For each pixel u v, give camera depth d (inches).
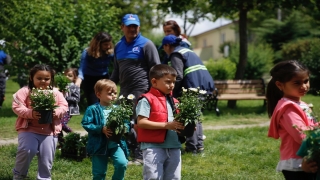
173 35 327.3
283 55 1211.9
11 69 582.2
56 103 230.2
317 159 150.3
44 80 229.8
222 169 293.0
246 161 314.2
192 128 197.9
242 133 426.9
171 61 318.3
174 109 204.1
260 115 598.9
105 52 369.1
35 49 570.6
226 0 637.9
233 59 1099.3
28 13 576.1
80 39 601.6
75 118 538.9
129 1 1305.4
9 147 345.1
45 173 229.6
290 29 1412.4
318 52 962.1
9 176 257.9
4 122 482.3
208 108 623.8
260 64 1008.9
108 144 223.0
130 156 309.1
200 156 325.4
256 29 1483.8
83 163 299.7
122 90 303.7
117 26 654.5
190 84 316.2
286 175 167.9
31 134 224.8
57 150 331.3
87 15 608.1
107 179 262.8
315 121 169.8
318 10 669.3
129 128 221.6
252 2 629.9
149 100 201.3
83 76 366.9
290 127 162.9
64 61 590.6
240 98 644.1
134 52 298.8
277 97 180.2
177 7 663.1
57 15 590.6
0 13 522.0
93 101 377.7
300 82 169.5
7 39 544.4
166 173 203.5
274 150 351.3
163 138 198.2
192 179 267.1
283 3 648.4
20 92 227.8
